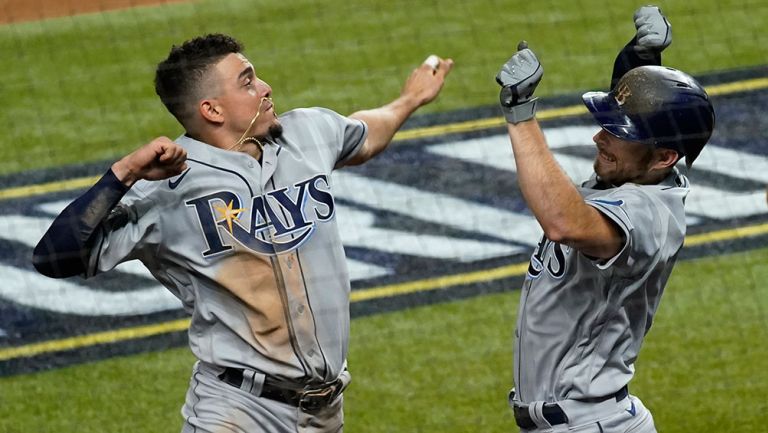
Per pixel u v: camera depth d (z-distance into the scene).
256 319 17.23
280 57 49.66
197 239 17.02
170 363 29.39
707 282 32.59
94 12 54.34
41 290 32.59
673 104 16.22
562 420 17.30
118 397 28.00
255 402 17.53
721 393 27.39
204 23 53.03
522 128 15.80
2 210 37.50
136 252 17.12
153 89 46.88
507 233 35.25
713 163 39.53
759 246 34.34
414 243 34.72
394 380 28.33
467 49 50.00
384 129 19.72
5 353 29.77
